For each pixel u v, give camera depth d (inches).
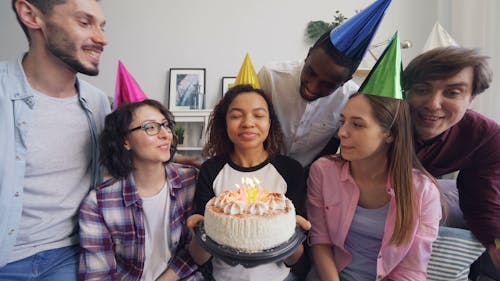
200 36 119.6
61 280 38.8
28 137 37.2
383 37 114.3
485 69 34.3
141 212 40.1
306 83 42.3
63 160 40.1
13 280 37.1
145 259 40.3
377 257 37.7
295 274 44.3
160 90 122.0
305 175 50.3
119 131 39.5
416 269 36.4
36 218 38.8
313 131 53.1
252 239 28.9
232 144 46.6
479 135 40.3
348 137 35.8
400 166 36.1
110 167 41.1
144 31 120.1
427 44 49.6
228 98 43.9
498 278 44.1
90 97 43.8
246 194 34.2
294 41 117.7
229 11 118.3
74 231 42.6
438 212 37.3
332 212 40.3
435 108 35.7
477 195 42.4
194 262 40.3
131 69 121.7
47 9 33.5
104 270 38.7
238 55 119.6
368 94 35.6
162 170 42.5
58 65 37.1
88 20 35.7
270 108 45.1
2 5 119.0
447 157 43.4
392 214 36.5
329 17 115.9
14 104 36.4
